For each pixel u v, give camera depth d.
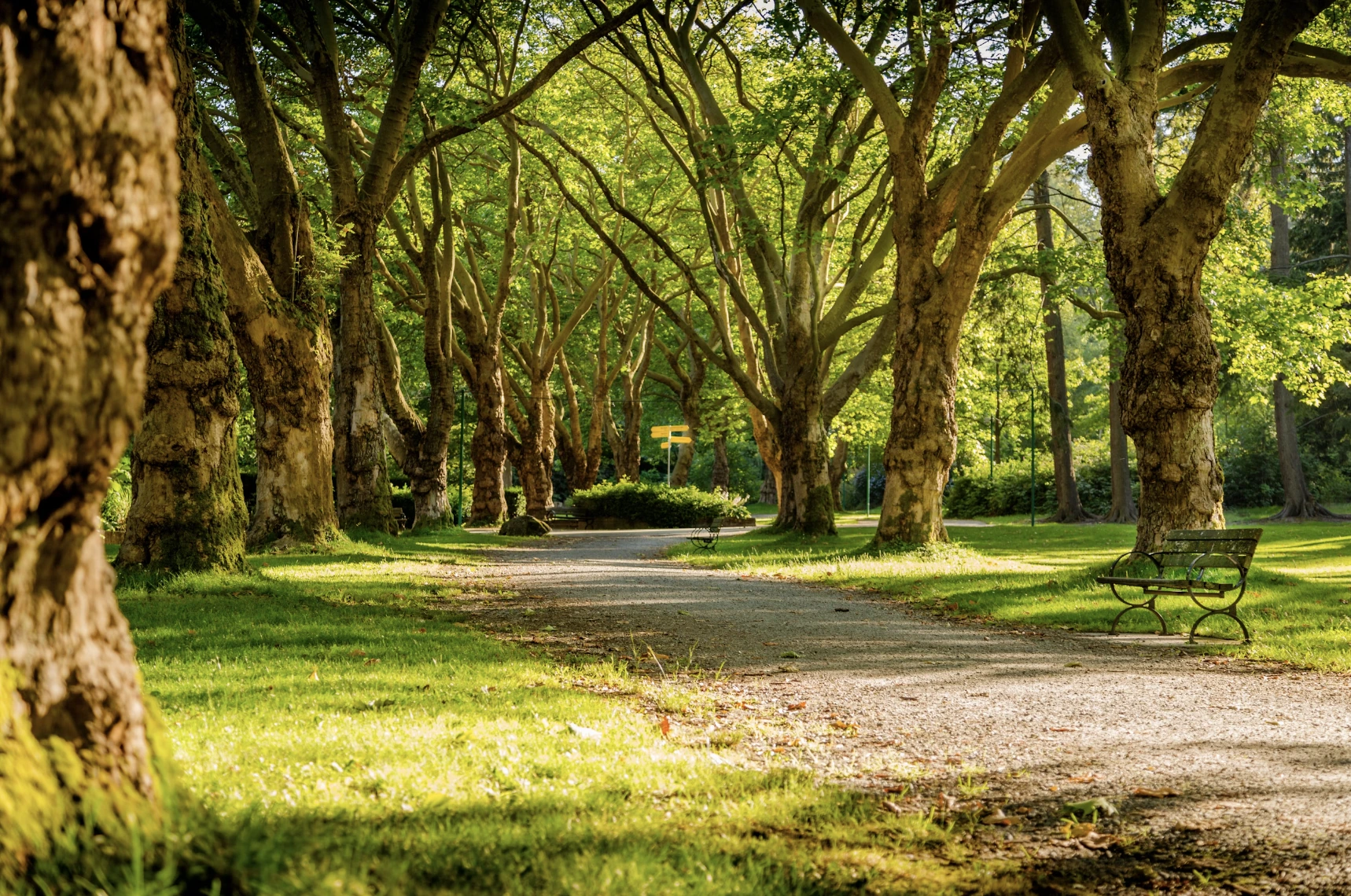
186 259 13.69
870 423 47.00
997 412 52.12
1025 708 7.02
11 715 2.61
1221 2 20.08
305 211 18.41
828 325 28.25
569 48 21.20
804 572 18.33
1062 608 12.45
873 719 6.75
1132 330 15.22
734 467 79.38
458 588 15.22
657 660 9.06
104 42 2.65
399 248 34.31
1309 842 4.00
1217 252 27.28
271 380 18.62
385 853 3.41
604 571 19.16
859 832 4.21
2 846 2.49
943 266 20.58
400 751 5.13
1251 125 14.48
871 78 20.47
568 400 48.47
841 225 33.72
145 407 13.80
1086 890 3.63
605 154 35.38
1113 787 4.99
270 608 11.81
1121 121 15.17
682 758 5.35
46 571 2.73
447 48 28.27
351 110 30.59
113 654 2.88
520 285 41.56
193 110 13.93
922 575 16.78
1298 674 8.37
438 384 32.88
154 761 2.93
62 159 2.56
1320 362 27.86
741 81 26.06
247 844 2.87
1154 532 15.01
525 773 4.81
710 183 23.02
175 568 13.64
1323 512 44.94
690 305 47.12
